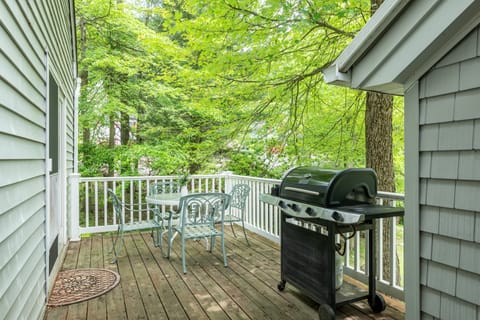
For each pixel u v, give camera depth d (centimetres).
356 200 247
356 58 202
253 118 548
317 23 396
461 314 160
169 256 414
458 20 151
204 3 397
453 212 163
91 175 898
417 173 180
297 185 271
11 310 178
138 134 954
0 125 161
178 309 275
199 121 784
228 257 419
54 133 351
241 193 496
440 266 170
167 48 700
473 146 154
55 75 346
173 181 602
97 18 850
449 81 164
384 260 412
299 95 523
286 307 277
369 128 429
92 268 378
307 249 272
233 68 466
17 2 187
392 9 173
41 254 261
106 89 895
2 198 164
